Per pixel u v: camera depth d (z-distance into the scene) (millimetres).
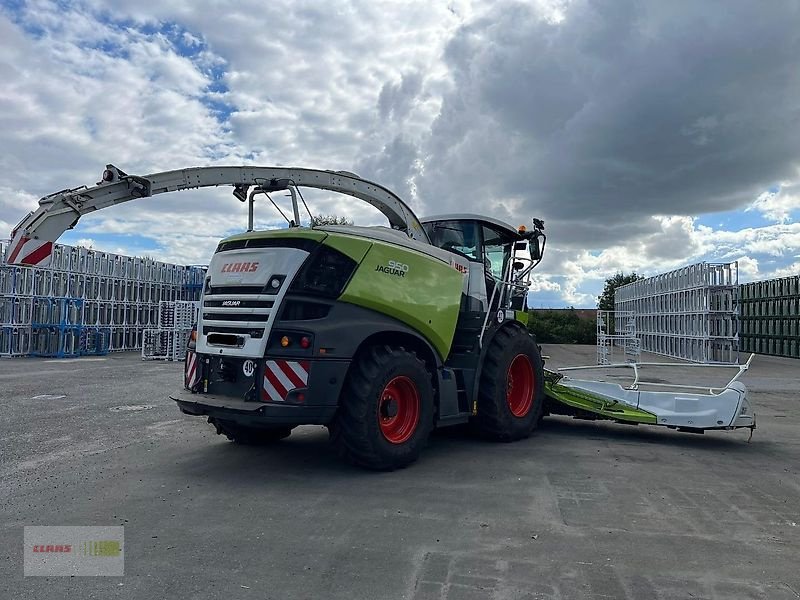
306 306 5062
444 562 3408
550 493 4777
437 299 6020
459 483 5059
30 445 6367
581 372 17031
